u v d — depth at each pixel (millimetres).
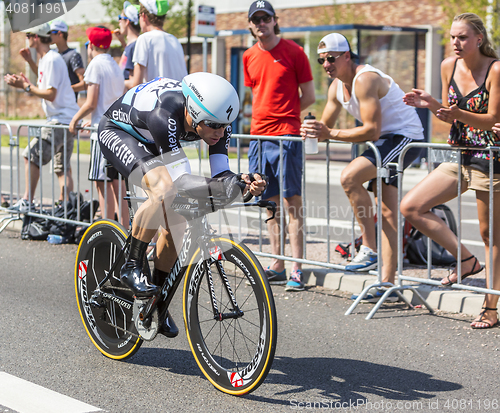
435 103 4230
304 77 5371
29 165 6996
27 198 7121
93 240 3715
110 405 3039
